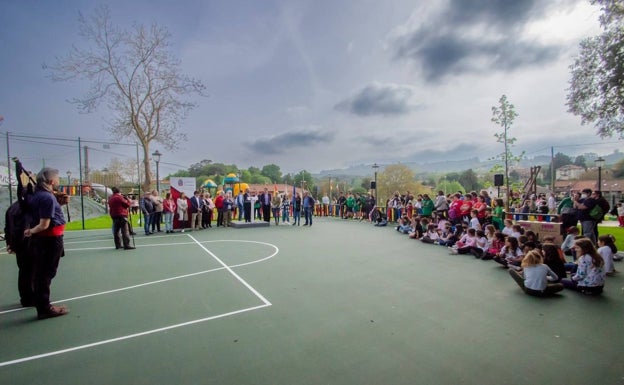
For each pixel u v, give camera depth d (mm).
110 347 3459
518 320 4117
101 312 4500
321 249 9586
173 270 6980
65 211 20281
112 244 10867
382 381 2764
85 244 10898
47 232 4281
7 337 3727
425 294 5211
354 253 8922
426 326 3941
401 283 5871
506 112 15258
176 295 5242
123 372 2959
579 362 3076
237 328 3928
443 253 8883
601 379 2779
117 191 9742
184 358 3203
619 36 12039
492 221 10500
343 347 3406
